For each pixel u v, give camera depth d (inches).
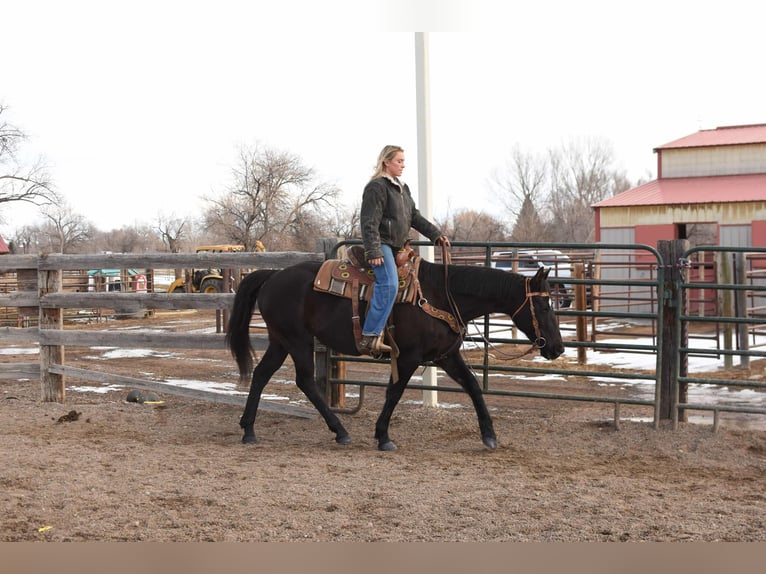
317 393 279.4
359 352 265.4
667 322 289.1
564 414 326.6
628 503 205.3
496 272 260.5
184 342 342.0
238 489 215.0
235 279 976.3
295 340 275.9
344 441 277.1
